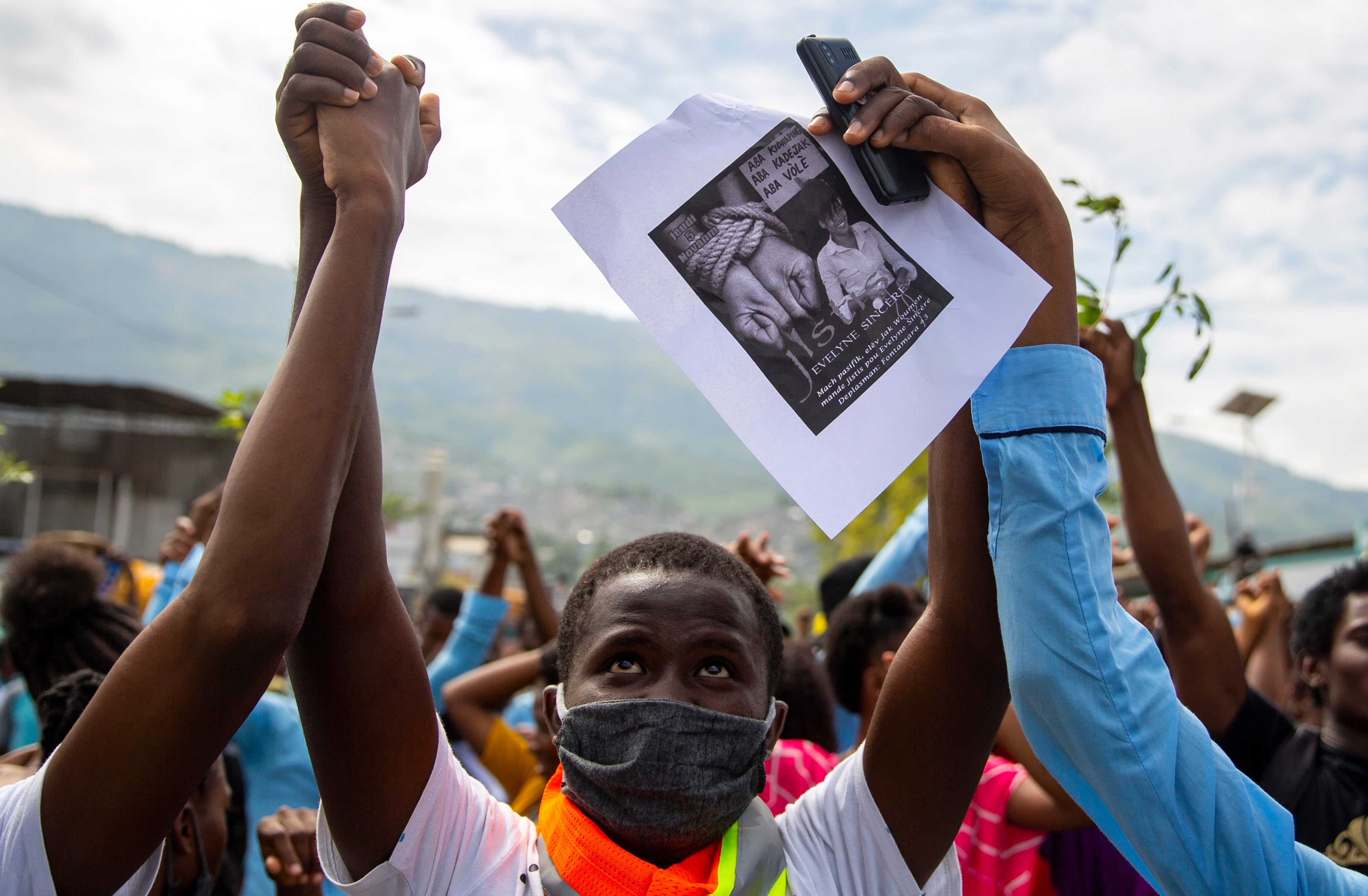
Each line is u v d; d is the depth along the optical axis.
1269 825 1.29
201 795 2.02
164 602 3.27
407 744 1.44
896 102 1.41
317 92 1.33
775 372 1.38
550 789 1.59
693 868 1.45
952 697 1.52
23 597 2.63
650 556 1.58
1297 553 14.14
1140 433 2.14
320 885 2.19
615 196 1.44
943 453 1.56
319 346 1.22
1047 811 2.38
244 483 1.16
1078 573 1.31
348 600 1.39
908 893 1.52
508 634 9.16
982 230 1.43
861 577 3.98
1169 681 1.34
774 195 1.45
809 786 2.51
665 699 1.43
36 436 25.78
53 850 1.14
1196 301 1.94
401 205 1.35
